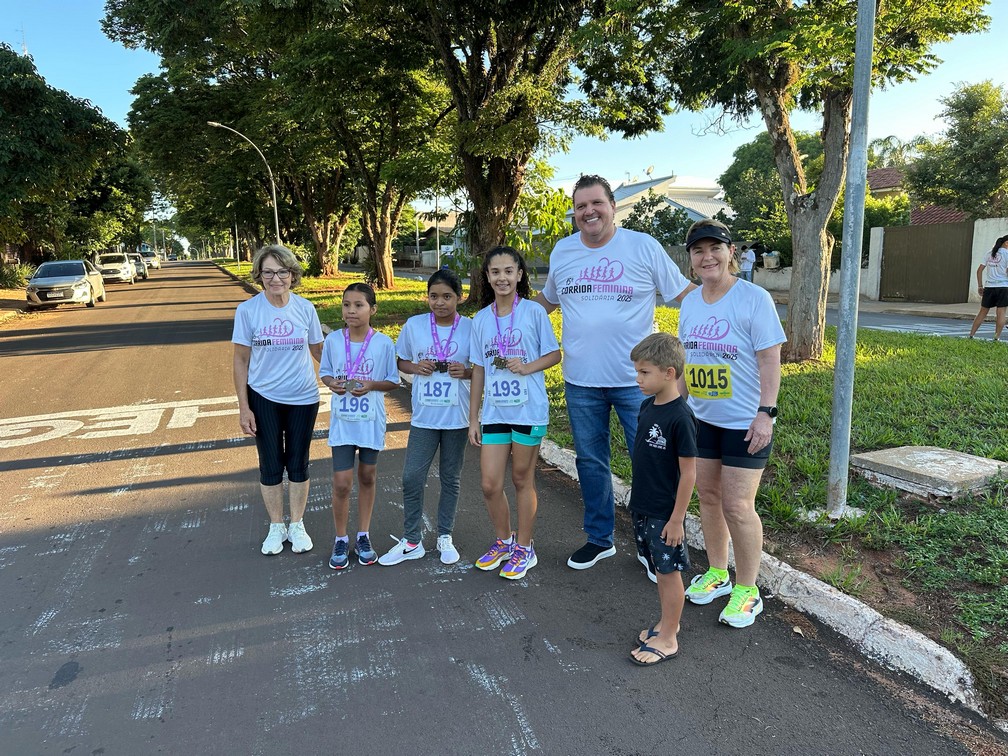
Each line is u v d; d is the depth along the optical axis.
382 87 14.86
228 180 28.41
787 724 2.47
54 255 35.28
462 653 2.97
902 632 2.80
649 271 3.61
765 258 26.42
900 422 5.47
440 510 3.84
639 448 2.86
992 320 14.73
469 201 15.47
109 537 4.24
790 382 7.22
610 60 13.05
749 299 2.97
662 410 2.77
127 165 36.91
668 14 8.45
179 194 36.03
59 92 19.34
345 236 50.97
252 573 3.75
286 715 2.58
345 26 13.20
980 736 2.39
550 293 3.97
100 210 38.16
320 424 6.99
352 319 3.70
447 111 18.19
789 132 8.62
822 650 2.93
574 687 2.72
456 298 3.65
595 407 3.71
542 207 13.08
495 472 3.58
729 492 3.07
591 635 3.10
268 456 3.88
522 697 2.66
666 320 12.46
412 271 48.84
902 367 7.76
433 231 58.56
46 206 29.36
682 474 2.71
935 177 21.92
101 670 2.87
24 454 6.03
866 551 3.53
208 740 2.45
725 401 3.05
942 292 18.91
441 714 2.57
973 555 3.33
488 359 3.56
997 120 20.67
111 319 18.11
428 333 3.69
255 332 3.77
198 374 9.81
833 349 9.35
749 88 9.45
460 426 3.71
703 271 3.04
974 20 7.20
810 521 3.84
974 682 2.54
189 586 3.61
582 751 2.36
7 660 2.95
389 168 15.51
